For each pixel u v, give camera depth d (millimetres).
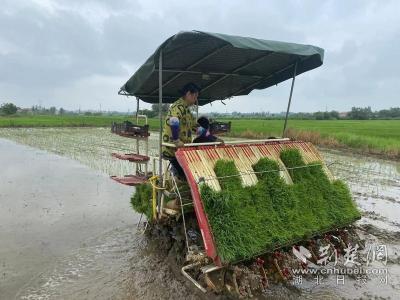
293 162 6016
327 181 6223
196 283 5105
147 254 6473
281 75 7508
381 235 7168
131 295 5176
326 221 5723
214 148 5500
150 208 6473
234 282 4629
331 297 5008
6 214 8711
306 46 6086
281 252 5188
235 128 30391
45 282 5551
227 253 4535
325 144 21422
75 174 13398
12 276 5734
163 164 6234
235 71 7168
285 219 5297
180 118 6156
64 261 6254
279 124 39531
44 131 35781
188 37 4988
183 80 7203
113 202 9766
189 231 5812
